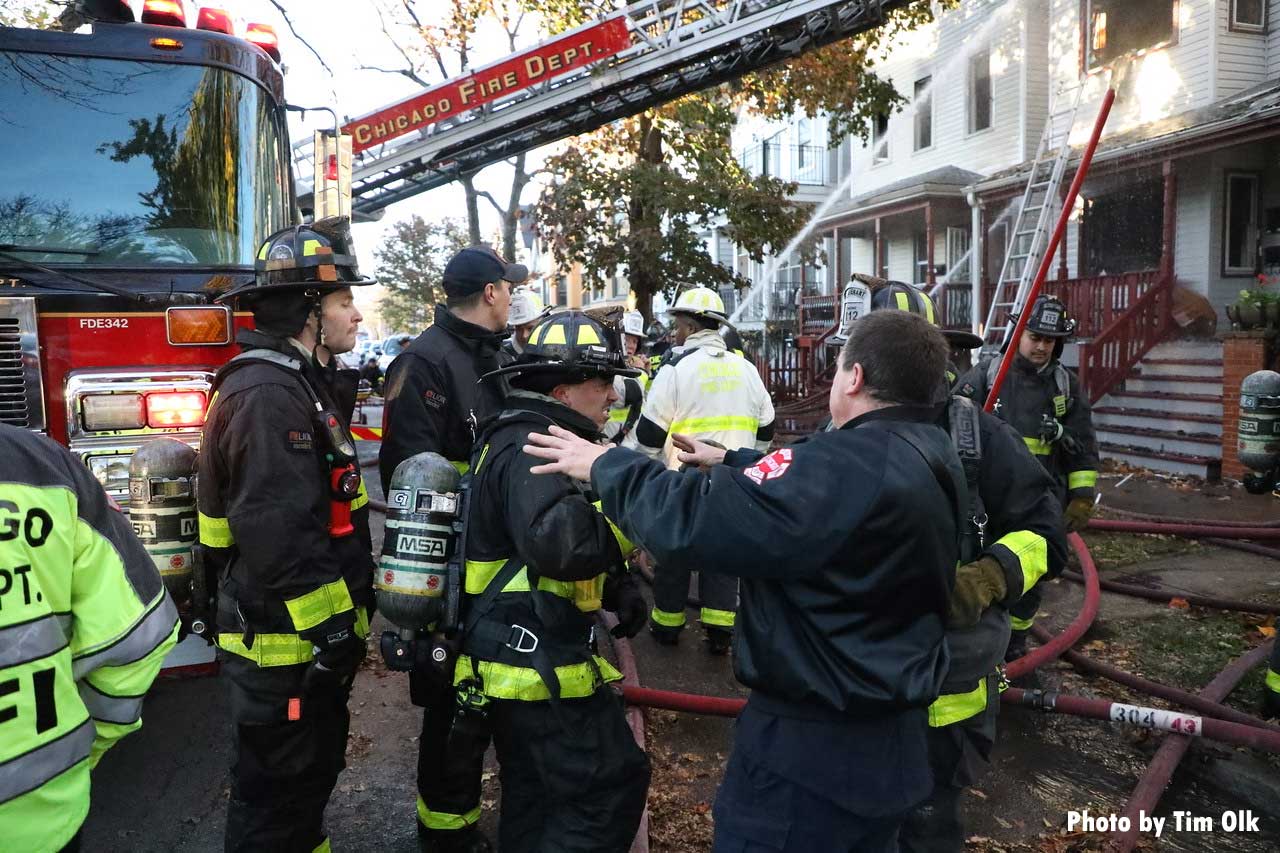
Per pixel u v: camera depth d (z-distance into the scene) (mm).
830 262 19766
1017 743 3652
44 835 1428
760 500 1693
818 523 1664
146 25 3775
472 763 2631
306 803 2375
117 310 3180
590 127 9422
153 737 3682
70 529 1531
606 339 2297
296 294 2426
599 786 2223
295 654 2293
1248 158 11656
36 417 3061
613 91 8445
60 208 3545
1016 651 4027
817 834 1761
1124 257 12820
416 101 8375
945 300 14484
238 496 2193
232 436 2201
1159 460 9219
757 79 12227
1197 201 11711
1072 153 12227
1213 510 7473
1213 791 3346
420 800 2725
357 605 2508
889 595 1709
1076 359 10320
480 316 3225
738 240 12109
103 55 3664
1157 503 7785
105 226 3584
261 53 3982
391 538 2246
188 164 3725
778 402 14312
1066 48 13727
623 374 2326
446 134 8531
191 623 2576
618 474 1857
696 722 3816
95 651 1564
